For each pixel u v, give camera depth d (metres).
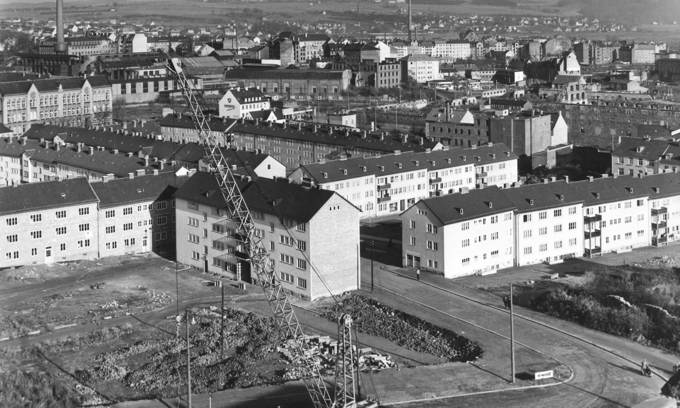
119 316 197.00
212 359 173.38
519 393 155.12
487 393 155.12
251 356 173.38
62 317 195.88
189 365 155.00
